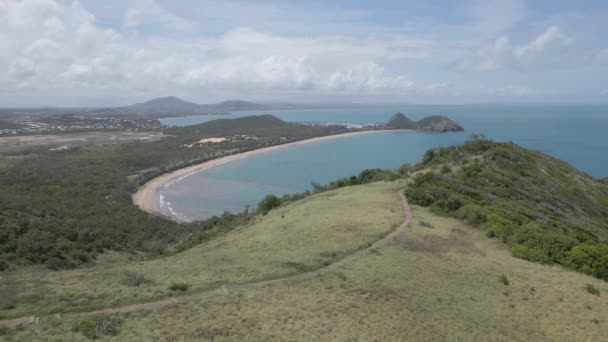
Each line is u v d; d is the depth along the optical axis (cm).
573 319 2900
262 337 2330
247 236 5216
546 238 4300
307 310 2695
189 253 4803
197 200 14062
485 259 3950
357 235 4462
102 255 6394
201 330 2348
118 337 2223
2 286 3061
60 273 3681
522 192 7194
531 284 3428
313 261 3662
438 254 3988
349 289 3066
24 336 2189
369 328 2547
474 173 7819
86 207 10675
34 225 7331
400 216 5366
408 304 2889
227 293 2936
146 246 7544
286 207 7419
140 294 2858
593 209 7981
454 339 2530
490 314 2883
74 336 2206
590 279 3706
